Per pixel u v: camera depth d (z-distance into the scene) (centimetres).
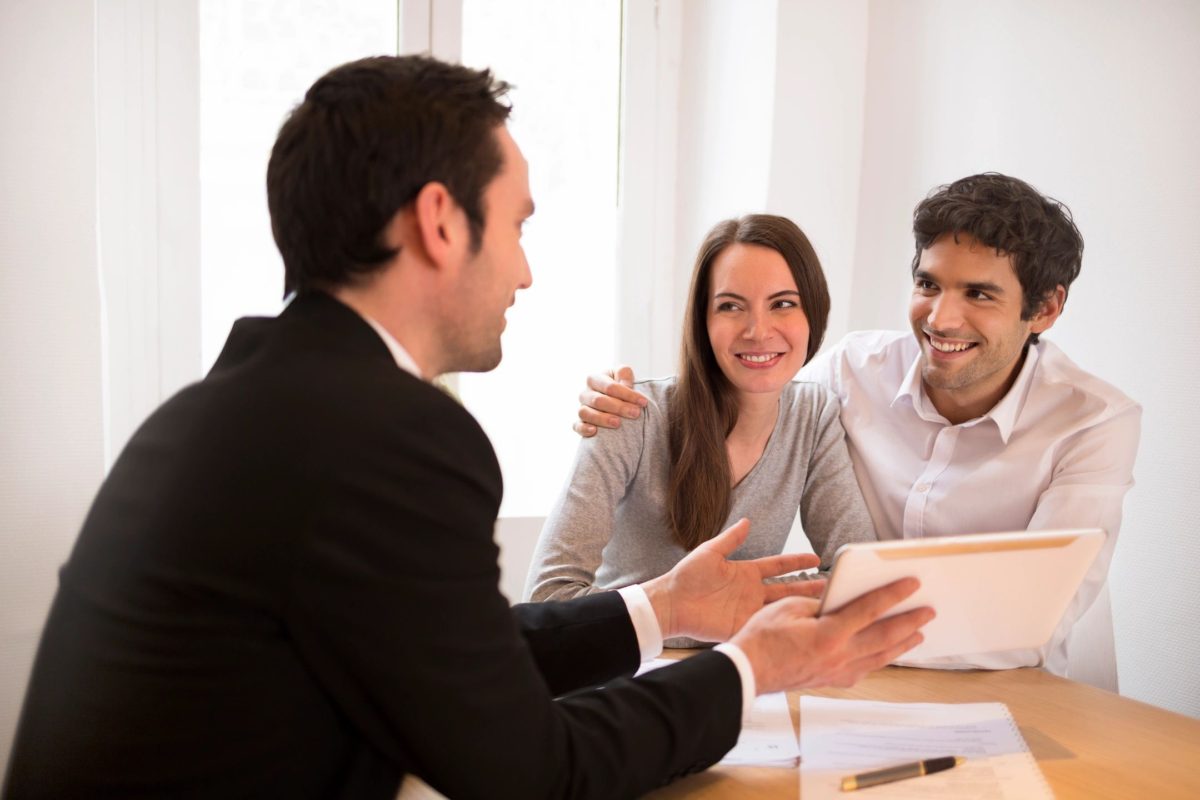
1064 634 152
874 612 101
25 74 184
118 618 80
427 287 92
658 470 159
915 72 232
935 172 227
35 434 189
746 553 165
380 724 80
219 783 78
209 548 78
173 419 86
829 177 245
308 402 81
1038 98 201
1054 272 146
